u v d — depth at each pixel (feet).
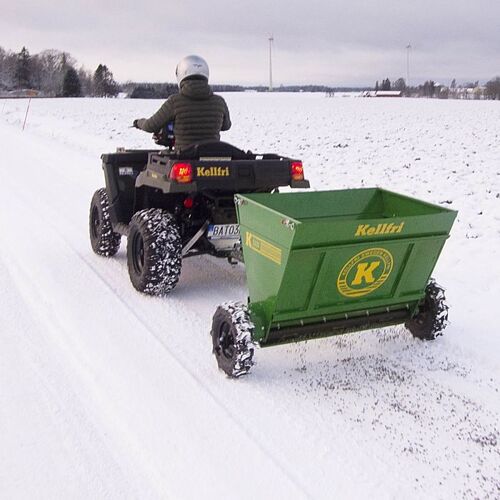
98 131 83.30
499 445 10.89
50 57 344.90
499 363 14.15
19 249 22.90
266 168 17.29
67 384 12.71
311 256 12.38
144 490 9.55
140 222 17.81
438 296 14.73
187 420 11.50
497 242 24.41
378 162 52.47
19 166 45.60
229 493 9.51
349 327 14.19
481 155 56.44
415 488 9.72
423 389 12.92
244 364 12.89
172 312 17.06
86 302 17.61
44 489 9.55
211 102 19.11
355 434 11.18
